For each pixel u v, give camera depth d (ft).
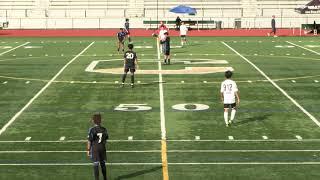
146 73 150.82
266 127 94.68
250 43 234.38
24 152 80.84
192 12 303.48
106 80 140.36
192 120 99.66
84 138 87.97
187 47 217.56
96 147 66.80
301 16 330.54
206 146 83.66
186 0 342.44
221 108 109.29
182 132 91.50
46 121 99.30
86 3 344.69
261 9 339.77
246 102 114.62
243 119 100.37
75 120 100.07
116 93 124.16
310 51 202.90
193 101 115.65
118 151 81.20
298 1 340.39
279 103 113.60
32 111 107.14
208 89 127.95
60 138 88.07
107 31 303.89
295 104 112.68
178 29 304.09
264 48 213.46
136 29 316.19
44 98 119.14
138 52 199.62
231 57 184.96
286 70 155.53
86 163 75.87
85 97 120.16
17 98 119.24
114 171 72.90
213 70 155.53
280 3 341.62
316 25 284.41
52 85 133.90
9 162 76.33
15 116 103.09
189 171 72.64
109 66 164.35
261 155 79.15
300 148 82.43
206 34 282.77
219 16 335.88
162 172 72.33
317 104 112.68
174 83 135.64
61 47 218.59
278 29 315.99
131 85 130.31
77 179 69.92
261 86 131.75
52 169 73.56
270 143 85.10
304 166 74.33
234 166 74.49
